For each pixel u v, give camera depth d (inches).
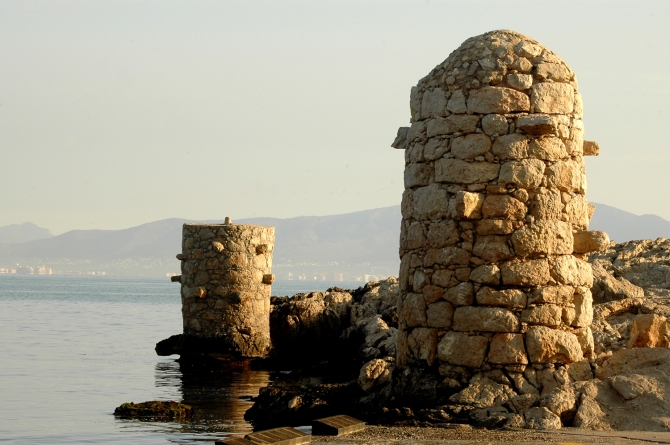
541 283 692.7
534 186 697.6
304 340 1701.5
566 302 700.7
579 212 718.5
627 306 903.7
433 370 705.0
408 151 751.1
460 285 695.1
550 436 597.3
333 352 1569.9
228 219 1632.6
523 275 689.0
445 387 689.6
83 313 3486.7
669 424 615.8
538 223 693.9
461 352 690.2
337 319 1713.8
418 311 717.3
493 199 693.9
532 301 689.6
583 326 711.1
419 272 722.2
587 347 711.7
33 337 2167.8
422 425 651.5
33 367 1519.4
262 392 878.4
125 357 1723.7
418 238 725.9
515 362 681.6
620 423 632.4
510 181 692.7
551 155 703.1
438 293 705.0
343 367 1130.7
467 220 698.8
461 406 665.6
